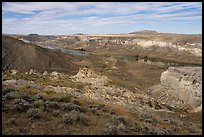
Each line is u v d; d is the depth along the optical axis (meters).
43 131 12.75
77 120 14.81
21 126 13.06
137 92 59.41
